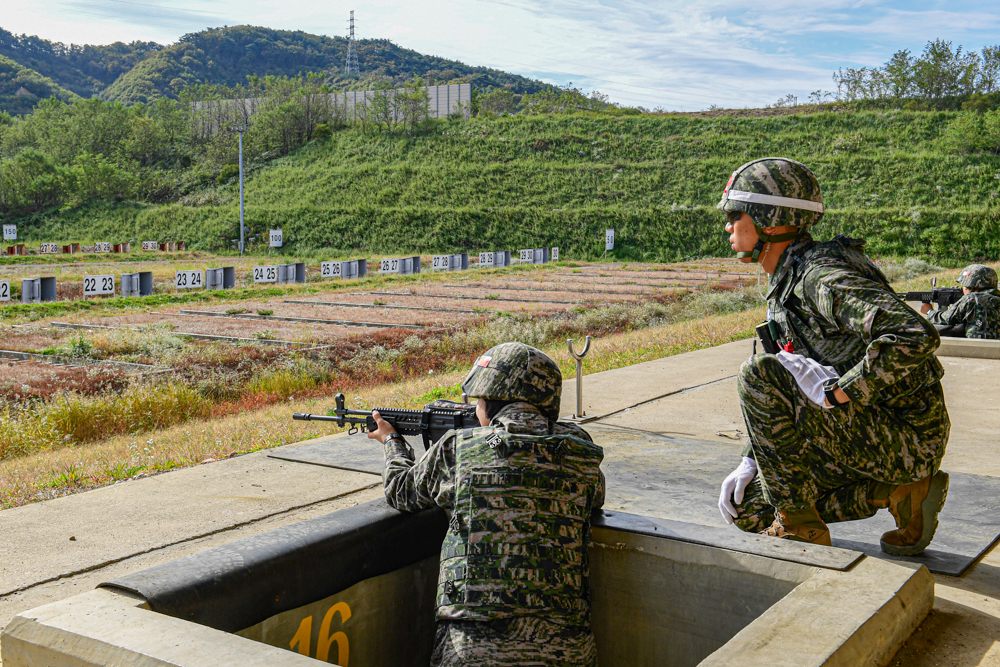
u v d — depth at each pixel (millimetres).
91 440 9156
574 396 8094
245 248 63906
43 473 6305
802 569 2320
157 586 1986
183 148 94188
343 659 2459
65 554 4027
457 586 2217
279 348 15617
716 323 16250
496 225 62625
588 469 2383
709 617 2477
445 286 32969
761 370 2934
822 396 2840
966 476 4730
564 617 2188
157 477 5430
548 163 72125
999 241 49812
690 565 2490
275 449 6117
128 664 1685
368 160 78688
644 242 58531
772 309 3158
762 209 3037
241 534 4301
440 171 72812
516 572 2184
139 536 4270
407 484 2572
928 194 56812
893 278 32531
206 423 9312
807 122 72438
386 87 91688
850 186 60031
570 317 21266
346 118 90812
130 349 15852
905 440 2928
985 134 61469
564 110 98062
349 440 6395
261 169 81688
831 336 2957
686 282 34219
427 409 2959
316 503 4785
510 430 2383
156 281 34438
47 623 1841
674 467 5137
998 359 9547
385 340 16875
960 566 3238
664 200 63469
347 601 2451
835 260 2900
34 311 23406
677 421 6832
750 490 3318
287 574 2240
